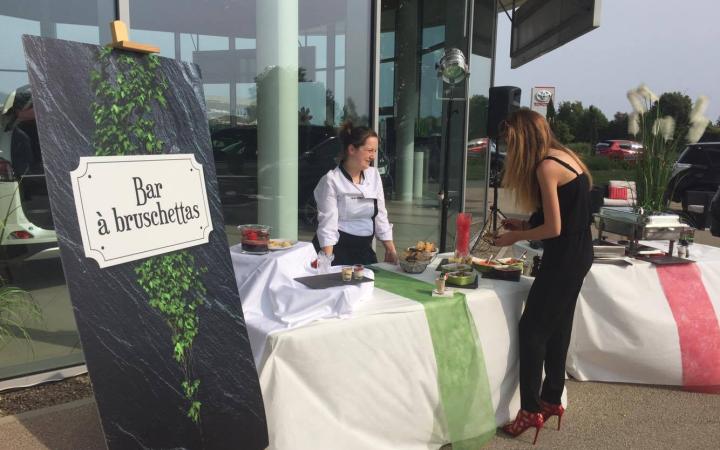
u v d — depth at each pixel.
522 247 3.69
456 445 2.55
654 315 3.27
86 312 1.58
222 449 1.89
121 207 1.71
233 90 4.00
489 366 2.69
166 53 3.64
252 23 4.05
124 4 3.39
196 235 1.95
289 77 4.25
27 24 3.14
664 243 3.93
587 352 3.34
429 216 6.48
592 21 5.70
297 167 4.45
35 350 3.35
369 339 2.27
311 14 4.49
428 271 3.10
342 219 3.11
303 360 2.10
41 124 1.53
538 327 2.64
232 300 2.02
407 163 6.00
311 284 2.40
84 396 3.15
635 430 2.89
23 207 3.26
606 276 3.23
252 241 2.46
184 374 1.81
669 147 3.36
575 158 2.59
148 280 1.77
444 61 5.00
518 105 6.17
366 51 5.02
